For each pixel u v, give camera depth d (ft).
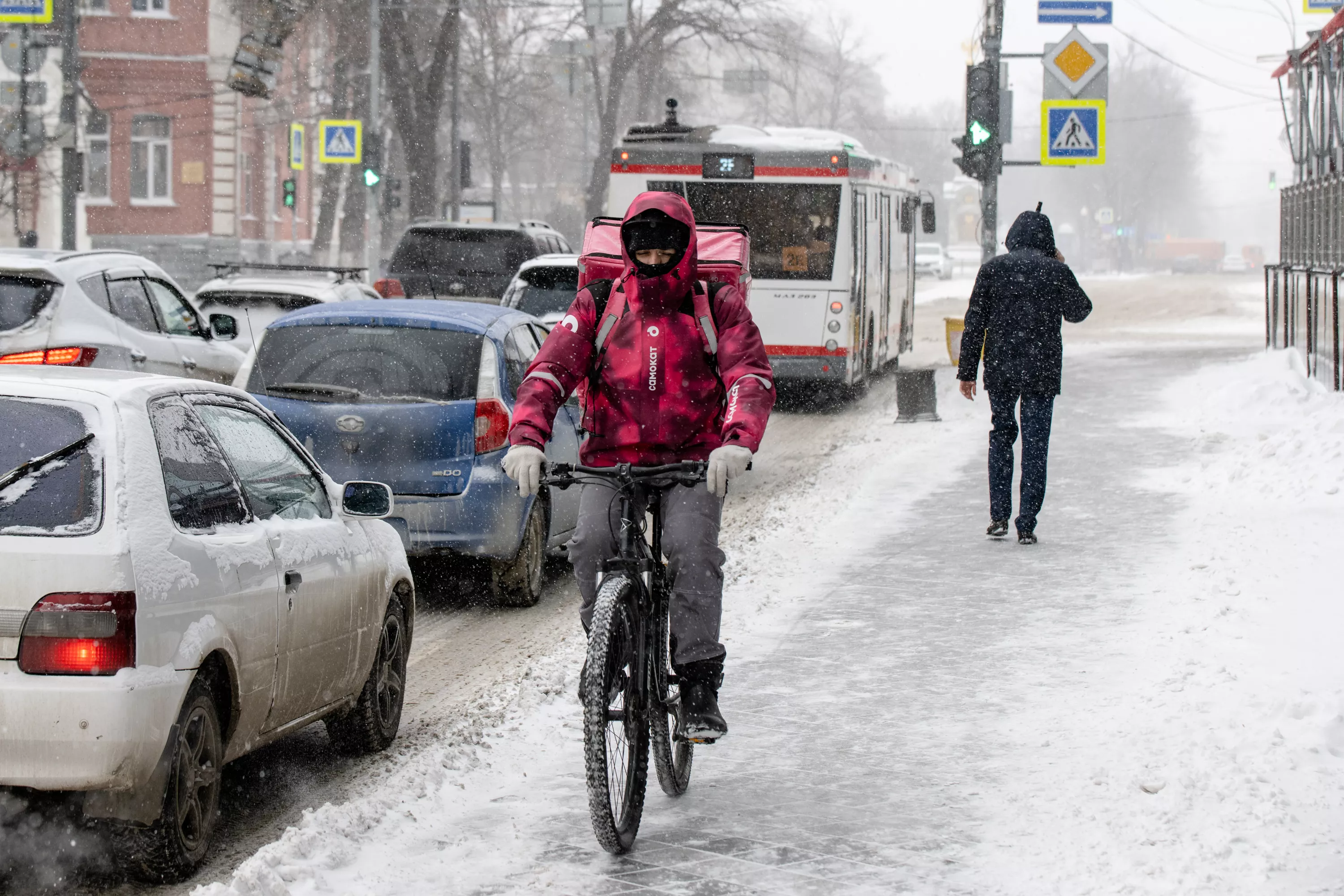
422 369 87.51
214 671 47.70
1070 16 202.90
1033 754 56.18
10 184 336.49
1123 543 96.12
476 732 60.49
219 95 440.45
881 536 102.53
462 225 239.71
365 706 60.34
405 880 44.96
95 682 42.24
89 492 44.06
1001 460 98.63
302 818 52.37
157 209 438.81
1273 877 42.86
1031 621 77.05
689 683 48.96
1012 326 96.58
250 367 88.94
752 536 105.50
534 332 101.30
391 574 62.39
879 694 65.16
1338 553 85.51
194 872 47.06
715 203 193.57
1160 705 60.44
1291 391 155.94
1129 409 167.22
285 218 531.50
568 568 104.58
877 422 186.09
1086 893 42.93
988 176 187.83
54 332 100.53
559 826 49.85
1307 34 182.29
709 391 48.42
